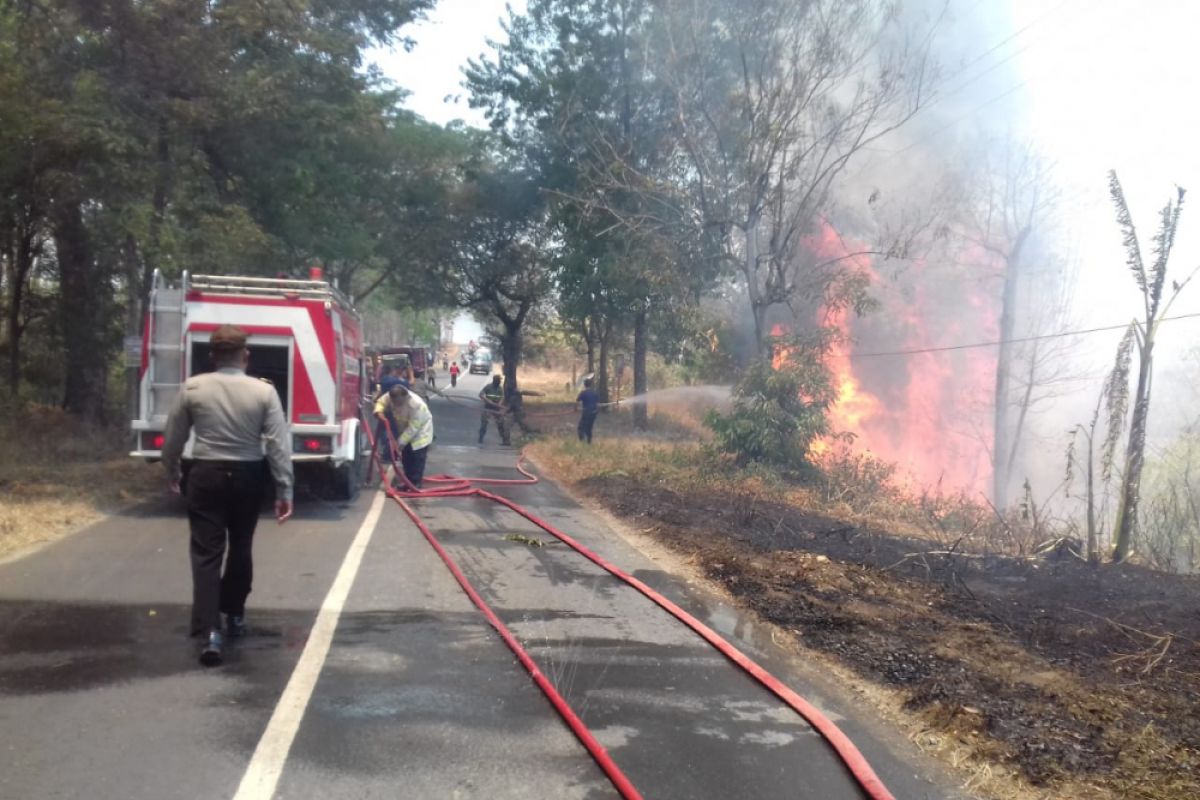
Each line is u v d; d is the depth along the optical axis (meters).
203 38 14.61
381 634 6.02
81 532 9.09
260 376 11.14
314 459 11.02
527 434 24.45
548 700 4.95
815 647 6.19
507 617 6.58
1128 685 5.51
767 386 15.85
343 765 4.04
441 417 32.06
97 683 4.90
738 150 16.78
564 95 25.22
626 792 3.87
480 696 4.96
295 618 6.31
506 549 9.16
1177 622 6.99
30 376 19.86
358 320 13.77
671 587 7.80
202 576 5.32
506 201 33.19
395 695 4.91
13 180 14.23
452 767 4.08
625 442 22.28
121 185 14.18
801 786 4.07
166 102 14.59
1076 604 7.60
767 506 12.74
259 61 15.71
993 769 4.33
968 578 8.62
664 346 28.67
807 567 8.54
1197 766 4.37
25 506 9.87
